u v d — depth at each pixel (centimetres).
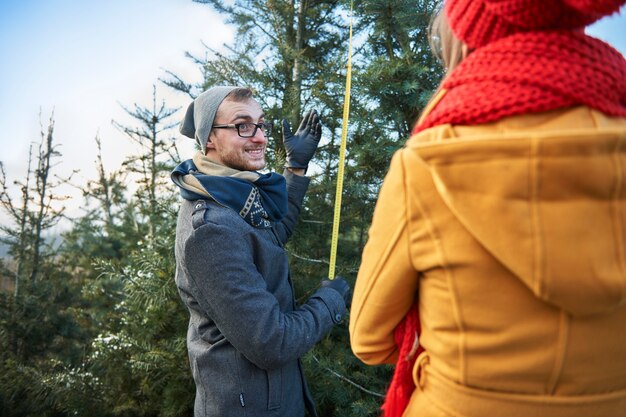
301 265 267
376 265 86
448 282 75
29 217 534
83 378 342
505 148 64
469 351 76
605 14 64
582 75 69
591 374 73
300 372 168
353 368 255
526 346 72
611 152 62
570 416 74
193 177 160
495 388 76
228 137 172
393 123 250
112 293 428
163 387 309
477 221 67
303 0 301
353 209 272
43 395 369
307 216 269
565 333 70
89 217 577
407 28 227
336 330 270
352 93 240
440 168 69
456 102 76
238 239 150
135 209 456
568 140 60
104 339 319
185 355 277
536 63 70
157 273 284
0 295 468
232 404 152
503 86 71
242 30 324
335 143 279
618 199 63
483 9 75
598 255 62
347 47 291
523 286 71
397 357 101
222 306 144
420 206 76
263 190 171
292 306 169
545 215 63
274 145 277
